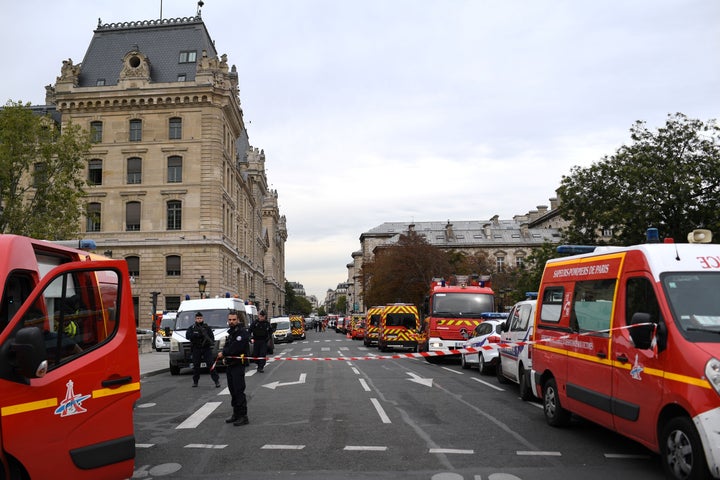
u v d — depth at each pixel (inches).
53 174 1157.1
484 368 725.3
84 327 221.5
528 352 490.3
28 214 1111.6
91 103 2084.2
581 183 1164.5
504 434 360.8
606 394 305.9
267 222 4820.4
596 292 330.6
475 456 304.8
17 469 191.5
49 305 208.4
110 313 233.5
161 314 1555.1
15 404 188.7
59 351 209.2
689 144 1095.6
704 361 232.1
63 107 2089.1
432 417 420.8
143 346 1332.4
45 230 1106.7
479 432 366.9
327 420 410.6
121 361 227.3
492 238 3917.3
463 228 4372.5
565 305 372.2
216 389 614.5
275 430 378.0
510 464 288.5
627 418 283.0
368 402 495.2
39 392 196.2
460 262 2635.3
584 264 353.7
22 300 207.2
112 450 218.4
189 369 922.1
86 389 212.7
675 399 242.1
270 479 264.2
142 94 2078.0
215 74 2112.5
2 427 184.5
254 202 3353.8
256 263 3518.7
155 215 2065.7
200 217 2062.0
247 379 702.5
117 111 2096.5
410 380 668.1
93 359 217.6
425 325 1008.9
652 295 272.8
